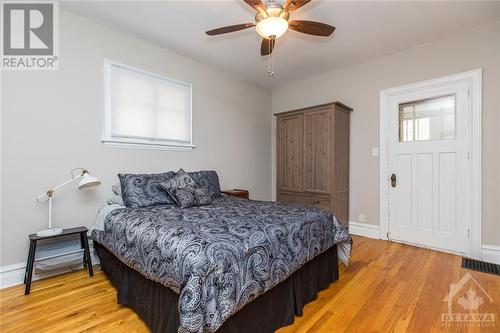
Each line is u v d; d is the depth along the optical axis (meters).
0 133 2.09
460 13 2.47
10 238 2.13
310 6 2.35
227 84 4.03
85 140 2.54
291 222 1.82
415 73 3.18
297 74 4.11
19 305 1.81
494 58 2.66
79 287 2.09
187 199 2.43
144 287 1.65
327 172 3.54
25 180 2.20
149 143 3.03
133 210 2.23
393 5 2.34
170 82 3.25
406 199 3.30
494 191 2.68
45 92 2.31
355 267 2.53
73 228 2.32
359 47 3.18
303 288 1.86
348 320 1.67
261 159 4.67
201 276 1.17
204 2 2.32
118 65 2.77
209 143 3.76
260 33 2.04
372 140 3.58
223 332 1.27
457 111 2.90
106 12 2.46
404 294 1.99
